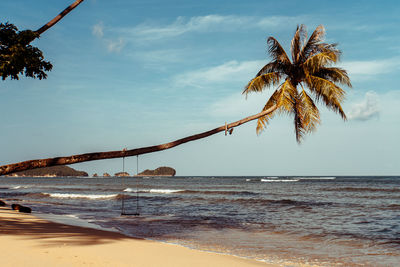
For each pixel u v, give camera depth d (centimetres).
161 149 560
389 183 6531
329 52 895
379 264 746
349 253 855
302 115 873
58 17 611
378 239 1049
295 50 962
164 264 637
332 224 1376
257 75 1009
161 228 1259
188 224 1373
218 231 1200
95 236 934
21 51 559
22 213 1526
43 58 607
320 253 850
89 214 1744
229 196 3253
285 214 1752
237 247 914
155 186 6219
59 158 475
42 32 597
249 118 713
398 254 847
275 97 938
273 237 1081
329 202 2445
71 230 1048
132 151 535
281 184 6481
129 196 3177
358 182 7288
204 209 2038
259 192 3862
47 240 787
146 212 1872
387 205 2173
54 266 538
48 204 2391
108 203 2527
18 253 609
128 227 1274
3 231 881
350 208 2025
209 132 624
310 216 1656
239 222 1439
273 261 755
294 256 812
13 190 5175
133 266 598
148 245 831
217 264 660
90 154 502
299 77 941
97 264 580
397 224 1361
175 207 2175
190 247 904
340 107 873
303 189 4509
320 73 948
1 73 553
